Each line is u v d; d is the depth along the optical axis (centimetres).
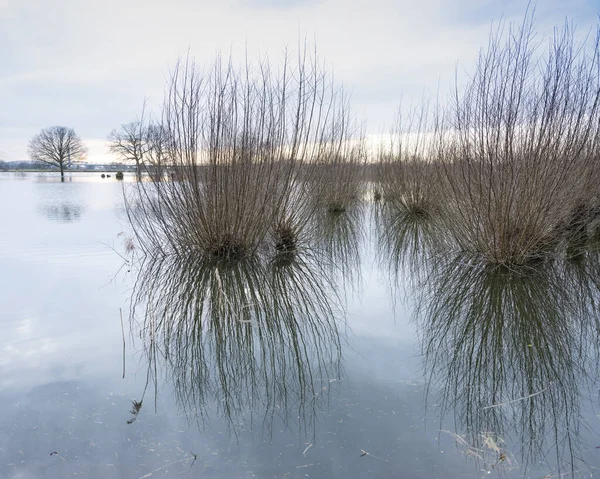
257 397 293
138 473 215
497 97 565
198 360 352
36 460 225
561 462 222
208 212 680
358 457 227
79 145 5600
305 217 776
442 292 538
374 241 935
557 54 539
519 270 599
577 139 566
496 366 339
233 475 213
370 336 404
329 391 300
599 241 762
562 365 339
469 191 606
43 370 327
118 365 339
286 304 502
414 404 281
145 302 500
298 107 699
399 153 1353
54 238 874
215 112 645
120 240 857
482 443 238
